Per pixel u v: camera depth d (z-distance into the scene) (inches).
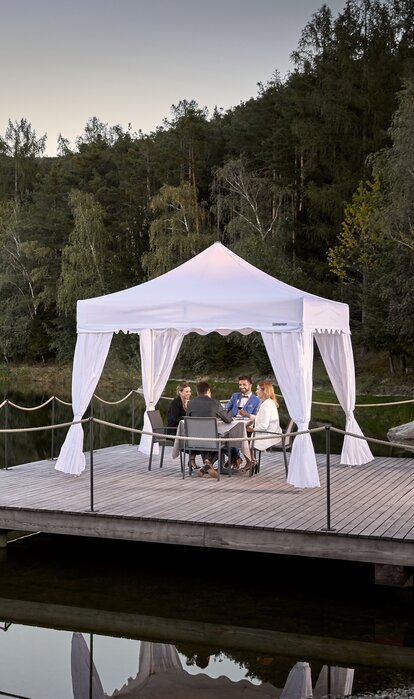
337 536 328.2
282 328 440.5
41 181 2561.5
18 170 2827.3
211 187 1713.8
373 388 1428.4
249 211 1672.0
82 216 1904.5
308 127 1819.6
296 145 1887.3
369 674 255.4
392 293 1337.4
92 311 486.6
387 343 1443.2
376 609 318.7
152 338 589.0
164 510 373.4
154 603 329.1
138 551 412.2
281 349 440.5
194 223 1748.3
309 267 1776.6
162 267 1684.3
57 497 408.5
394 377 1462.8
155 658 271.9
